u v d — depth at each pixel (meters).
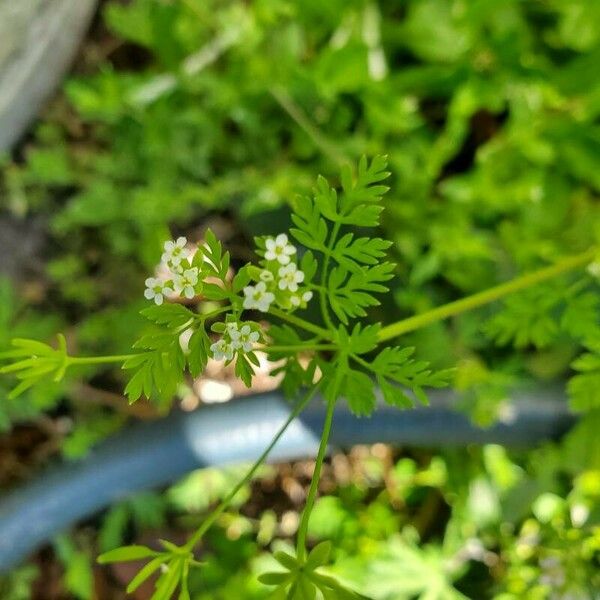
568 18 0.18
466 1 0.19
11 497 0.20
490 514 0.16
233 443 0.18
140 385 0.08
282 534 0.19
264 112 0.20
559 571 0.14
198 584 0.18
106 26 0.24
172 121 0.20
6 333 0.20
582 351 0.16
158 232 0.20
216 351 0.08
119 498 0.19
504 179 0.19
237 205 0.20
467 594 0.16
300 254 0.14
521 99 0.18
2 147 0.22
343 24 0.20
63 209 0.22
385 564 0.16
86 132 0.23
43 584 0.20
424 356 0.16
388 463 0.19
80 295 0.21
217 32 0.21
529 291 0.13
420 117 0.20
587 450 0.15
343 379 0.09
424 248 0.19
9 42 0.20
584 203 0.18
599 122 0.19
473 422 0.16
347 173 0.08
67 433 0.21
